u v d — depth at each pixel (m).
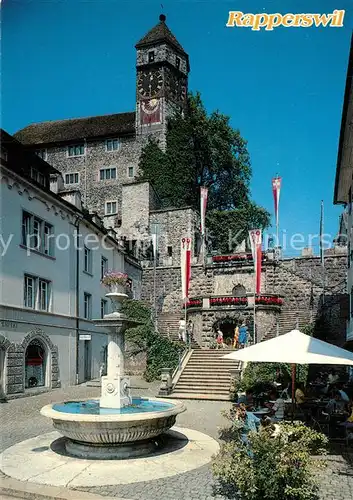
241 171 62.56
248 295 37.62
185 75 63.28
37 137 63.44
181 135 59.16
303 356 11.95
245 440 9.66
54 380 25.64
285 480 8.05
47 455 11.35
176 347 29.91
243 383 21.84
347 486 9.37
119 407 12.26
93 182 60.34
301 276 42.94
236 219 59.41
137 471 10.14
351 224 26.56
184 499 8.53
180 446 12.32
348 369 25.28
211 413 18.28
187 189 58.53
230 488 9.09
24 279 23.61
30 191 24.22
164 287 48.34
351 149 21.94
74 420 10.59
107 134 60.22
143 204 54.31
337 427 14.14
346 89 17.09
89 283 31.36
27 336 23.50
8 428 15.08
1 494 9.06
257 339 35.69
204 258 47.41
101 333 33.12
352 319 26.06
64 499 8.57
